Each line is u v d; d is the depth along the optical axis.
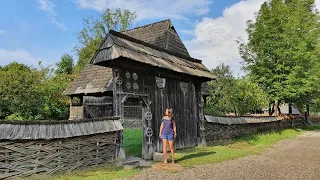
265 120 19.08
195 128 12.54
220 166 8.24
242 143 13.80
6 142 6.22
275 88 22.75
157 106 10.22
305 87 21.75
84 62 32.72
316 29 23.47
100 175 6.82
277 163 8.89
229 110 21.70
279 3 24.08
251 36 24.53
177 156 9.77
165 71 10.48
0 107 13.09
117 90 8.56
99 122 7.95
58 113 18.86
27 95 13.82
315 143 14.77
